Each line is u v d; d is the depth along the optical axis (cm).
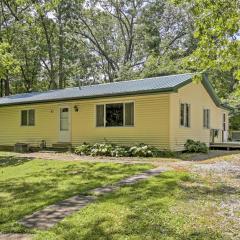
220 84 2761
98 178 873
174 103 1477
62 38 3259
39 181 876
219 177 852
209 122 1880
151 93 1441
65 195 696
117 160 1259
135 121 1541
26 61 3281
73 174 959
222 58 978
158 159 1272
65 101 1752
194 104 1691
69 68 3441
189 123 1633
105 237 446
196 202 610
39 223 522
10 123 2064
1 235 477
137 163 1127
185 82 1512
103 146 1480
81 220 520
